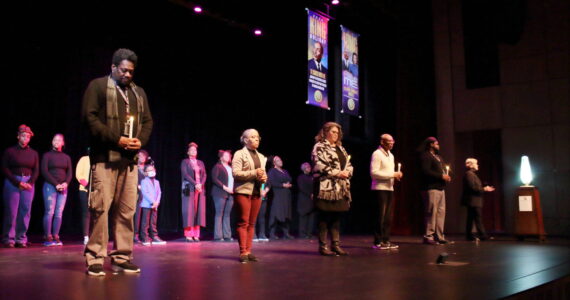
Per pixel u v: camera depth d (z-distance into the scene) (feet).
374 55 39.73
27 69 26.04
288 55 37.60
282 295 7.57
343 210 15.52
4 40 24.81
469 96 33.37
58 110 27.32
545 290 8.88
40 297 7.32
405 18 35.24
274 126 38.50
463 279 9.46
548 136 30.35
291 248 18.48
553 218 29.58
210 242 23.02
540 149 30.53
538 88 31.04
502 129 31.96
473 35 33.73
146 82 31.53
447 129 33.83
